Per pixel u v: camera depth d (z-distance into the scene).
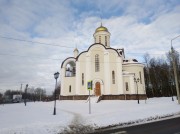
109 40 51.84
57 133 11.41
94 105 31.75
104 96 41.44
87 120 15.77
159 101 35.75
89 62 44.41
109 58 43.72
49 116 18.20
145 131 11.18
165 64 63.56
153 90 63.72
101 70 43.53
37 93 110.56
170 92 59.97
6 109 27.59
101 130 12.30
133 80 42.94
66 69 48.94
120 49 53.91
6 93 125.06
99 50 44.66
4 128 11.83
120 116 17.33
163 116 17.58
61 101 43.88
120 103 33.47
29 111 23.83
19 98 76.56
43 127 12.44
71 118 16.97
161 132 10.72
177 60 57.25
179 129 11.41
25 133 10.97
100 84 42.72
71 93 46.28
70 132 11.82
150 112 19.53
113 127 13.23
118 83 42.09
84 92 43.12
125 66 46.41
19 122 14.23
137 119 15.86
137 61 49.16
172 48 28.91
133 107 25.41
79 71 44.53
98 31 51.28
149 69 66.06
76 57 47.66
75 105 33.47
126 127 12.91
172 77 57.62
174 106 24.61
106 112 20.89
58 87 84.44
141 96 42.88
